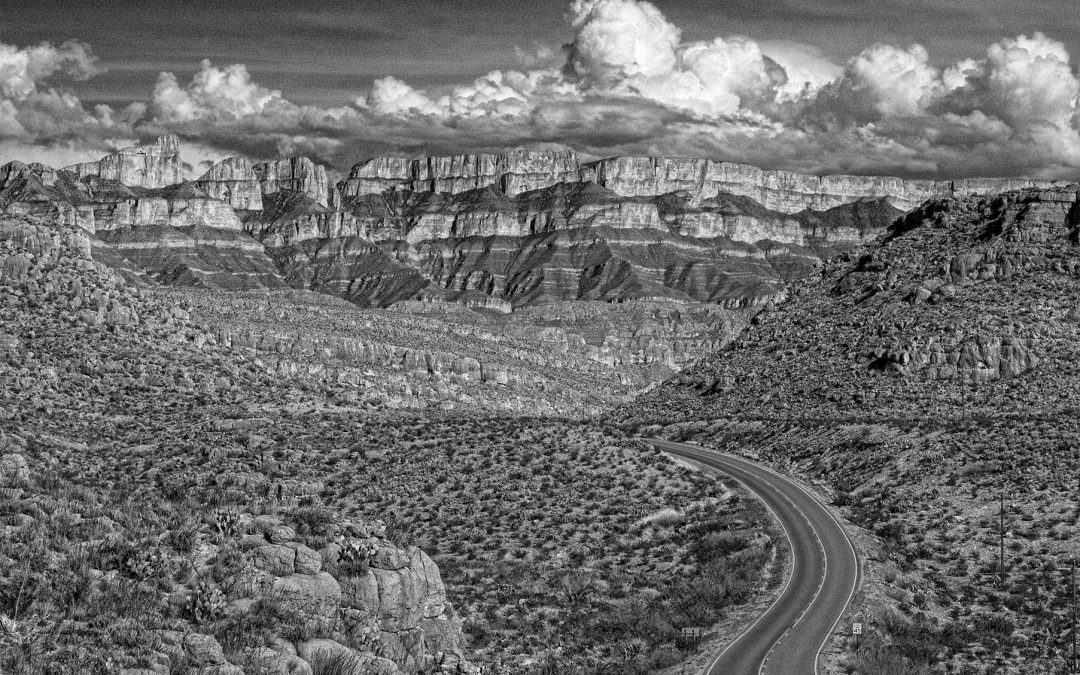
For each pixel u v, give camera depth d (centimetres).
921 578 7925
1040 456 10119
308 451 10288
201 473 8944
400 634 4494
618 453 10538
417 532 8675
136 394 11700
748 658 6091
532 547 8400
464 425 11356
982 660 6588
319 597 4378
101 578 4088
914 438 11181
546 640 6525
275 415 11781
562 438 10881
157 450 9762
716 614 7038
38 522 4291
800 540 8438
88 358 11912
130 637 3809
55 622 3791
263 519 4694
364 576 4566
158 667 3722
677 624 6825
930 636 6844
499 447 10506
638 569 8075
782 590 7362
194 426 10712
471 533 8619
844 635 6512
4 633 3650
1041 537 8588
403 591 4634
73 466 8119
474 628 6562
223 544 4497
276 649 4012
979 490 9675
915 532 8888
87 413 10662
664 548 8469
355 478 9738
